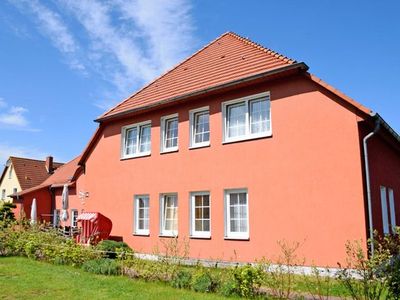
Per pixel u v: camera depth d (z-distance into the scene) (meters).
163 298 8.11
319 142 11.39
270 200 12.16
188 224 14.24
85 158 19.50
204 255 13.50
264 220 12.19
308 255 11.09
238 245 12.66
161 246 15.02
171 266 10.04
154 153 16.08
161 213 15.42
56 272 11.26
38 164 45.19
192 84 15.54
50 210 30.48
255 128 13.14
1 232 16.25
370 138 11.77
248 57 14.66
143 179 16.31
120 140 17.73
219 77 14.63
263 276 8.21
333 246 10.70
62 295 8.45
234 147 13.37
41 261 13.59
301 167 11.65
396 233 8.09
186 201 14.48
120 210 17.06
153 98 16.69
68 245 13.32
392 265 6.61
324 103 11.44
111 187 17.72
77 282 9.77
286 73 12.15
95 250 12.76
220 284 8.67
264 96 13.05
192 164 14.54
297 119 11.94
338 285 8.46
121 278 10.34
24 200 29.44
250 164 12.84
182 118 15.23
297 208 11.54
